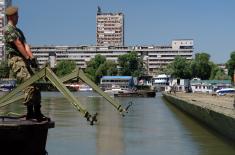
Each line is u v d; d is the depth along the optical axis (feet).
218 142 64.28
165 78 550.77
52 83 29.50
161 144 61.41
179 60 639.35
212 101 151.74
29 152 29.81
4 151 28.96
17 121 30.58
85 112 28.91
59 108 138.62
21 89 29.96
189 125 91.50
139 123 92.32
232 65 555.69
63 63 472.03
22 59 30.76
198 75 636.48
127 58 625.82
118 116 109.40
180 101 157.28
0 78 266.57
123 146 58.70
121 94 299.17
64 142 60.95
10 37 30.45
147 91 302.45
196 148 58.39
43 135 30.89
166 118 110.73
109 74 599.98
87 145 58.65
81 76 32.30
